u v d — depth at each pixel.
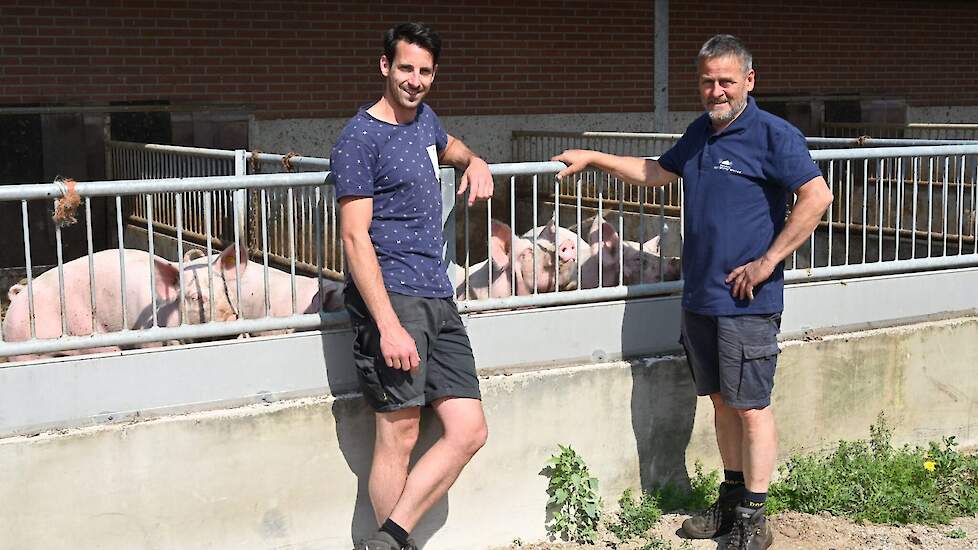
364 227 3.92
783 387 5.29
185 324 4.16
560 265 5.14
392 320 3.92
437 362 4.18
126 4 9.80
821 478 5.21
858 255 8.96
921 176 9.40
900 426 5.64
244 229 6.83
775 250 4.27
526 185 11.36
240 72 10.35
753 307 4.39
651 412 5.00
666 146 11.49
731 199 4.36
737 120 4.36
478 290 5.12
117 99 9.88
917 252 8.42
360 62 10.90
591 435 4.87
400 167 3.98
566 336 4.84
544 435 4.76
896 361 5.57
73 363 3.94
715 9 12.71
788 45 13.26
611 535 4.83
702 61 4.32
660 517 4.98
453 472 4.21
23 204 3.87
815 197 4.20
